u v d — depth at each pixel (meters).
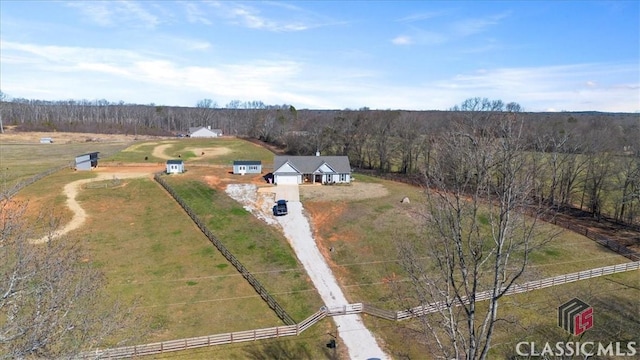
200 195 53.53
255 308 29.55
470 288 27.64
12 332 13.58
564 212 50.53
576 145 50.28
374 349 25.03
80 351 16.06
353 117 91.56
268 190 55.97
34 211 46.62
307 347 25.16
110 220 45.34
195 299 30.42
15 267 14.09
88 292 21.34
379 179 65.69
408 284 32.31
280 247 39.06
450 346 24.12
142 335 25.47
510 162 14.44
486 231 35.53
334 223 44.56
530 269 33.38
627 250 38.56
